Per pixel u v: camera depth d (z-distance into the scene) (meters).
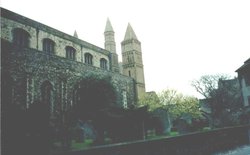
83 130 22.66
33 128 13.48
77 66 32.91
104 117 21.27
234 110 47.81
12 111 14.65
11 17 31.62
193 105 47.47
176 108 46.69
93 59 45.25
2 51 23.80
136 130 22.45
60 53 38.69
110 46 66.56
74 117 22.78
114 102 28.38
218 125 44.22
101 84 27.20
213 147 16.75
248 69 34.69
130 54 67.19
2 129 12.71
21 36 33.16
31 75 26.59
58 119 21.98
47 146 12.82
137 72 66.19
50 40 37.41
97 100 25.89
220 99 48.75
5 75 23.70
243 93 35.94
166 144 11.66
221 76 52.81
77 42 42.19
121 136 21.62
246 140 21.95
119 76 41.81
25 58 26.25
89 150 7.65
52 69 29.27
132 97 44.69
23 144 11.76
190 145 13.92
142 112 23.25
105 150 8.24
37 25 35.31
